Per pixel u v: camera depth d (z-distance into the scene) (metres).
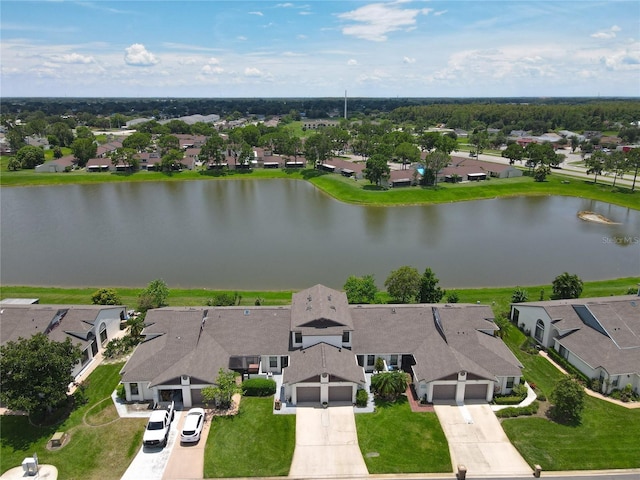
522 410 46.19
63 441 42.38
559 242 106.31
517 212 135.62
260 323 54.88
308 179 180.62
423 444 42.09
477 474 38.81
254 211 134.75
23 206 138.50
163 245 102.25
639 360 50.19
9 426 44.28
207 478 38.34
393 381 47.59
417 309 57.28
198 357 49.44
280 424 44.66
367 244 103.50
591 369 50.44
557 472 38.91
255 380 49.41
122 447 41.62
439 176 167.62
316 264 90.38
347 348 52.44
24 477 38.16
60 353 45.25
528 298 71.50
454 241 106.56
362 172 168.00
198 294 73.81
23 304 64.81
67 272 85.88
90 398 48.69
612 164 158.50
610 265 91.12
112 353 56.47
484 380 47.69
